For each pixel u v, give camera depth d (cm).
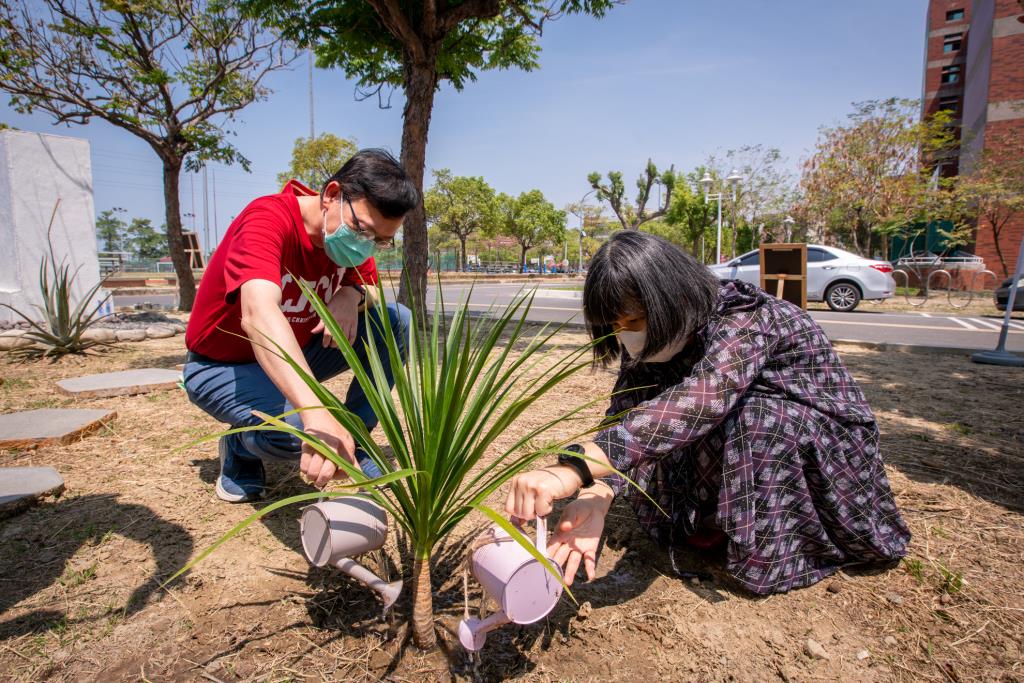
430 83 684
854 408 162
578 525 132
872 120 1895
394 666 132
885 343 620
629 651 140
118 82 897
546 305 1294
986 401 376
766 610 155
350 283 209
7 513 200
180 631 145
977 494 223
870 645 141
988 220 1988
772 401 154
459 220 4088
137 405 359
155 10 861
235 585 164
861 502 161
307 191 185
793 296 652
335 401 121
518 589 114
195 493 224
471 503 112
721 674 133
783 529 157
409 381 133
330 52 798
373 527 131
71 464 255
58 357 528
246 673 130
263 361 137
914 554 179
